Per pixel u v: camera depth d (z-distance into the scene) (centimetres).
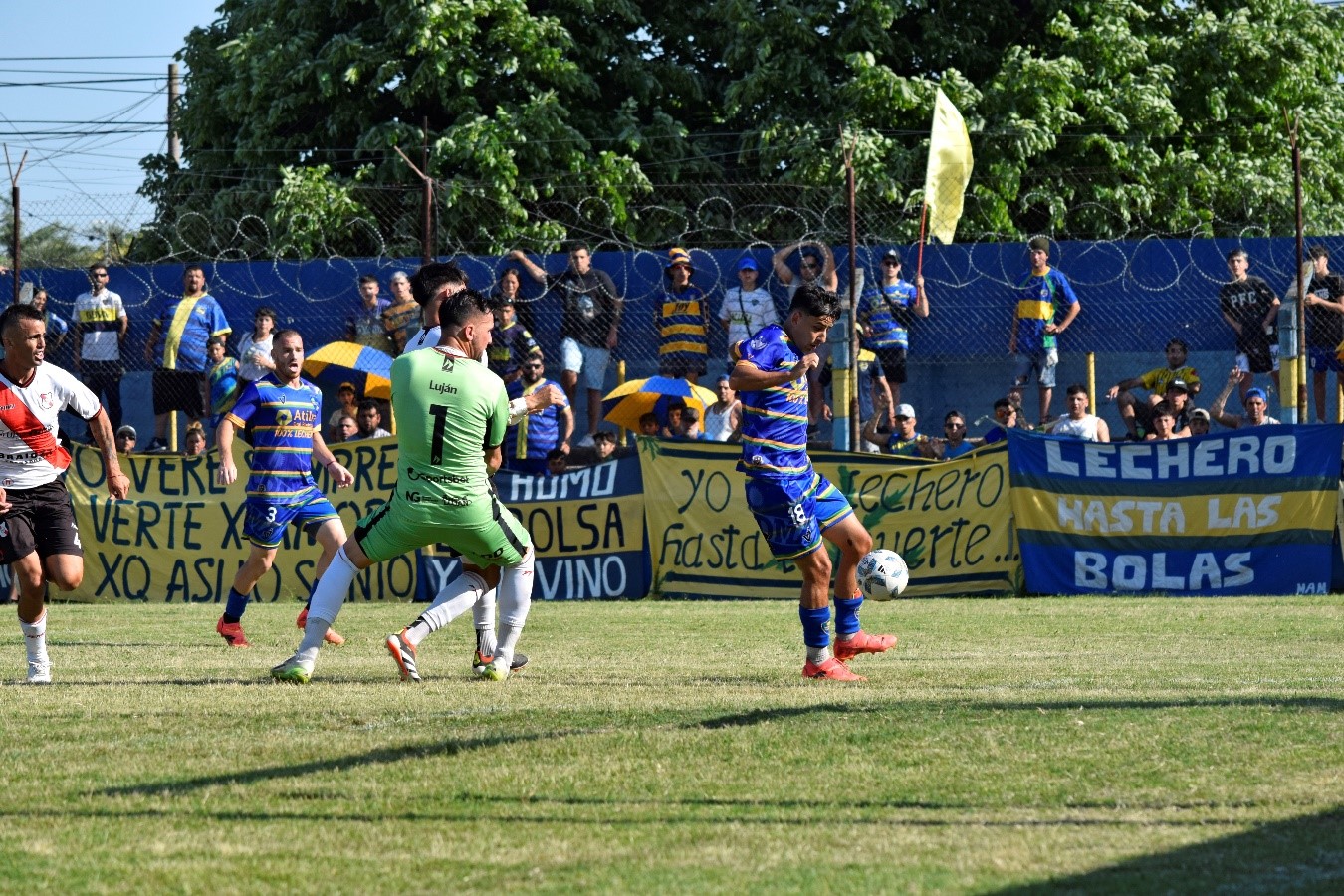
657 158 4612
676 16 5066
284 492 2186
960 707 1338
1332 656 1822
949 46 4772
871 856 860
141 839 917
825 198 4203
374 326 3606
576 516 3120
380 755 1157
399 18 4678
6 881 827
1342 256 3544
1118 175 4484
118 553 3228
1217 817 940
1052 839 893
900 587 2048
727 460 3077
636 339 3709
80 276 3816
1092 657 1834
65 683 1623
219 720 1322
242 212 4722
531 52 4634
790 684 1560
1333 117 5041
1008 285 3603
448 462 1533
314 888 812
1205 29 4788
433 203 3778
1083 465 2973
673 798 1013
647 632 2295
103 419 1714
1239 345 3509
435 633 2305
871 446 3503
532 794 1027
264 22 5144
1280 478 2891
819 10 4650
